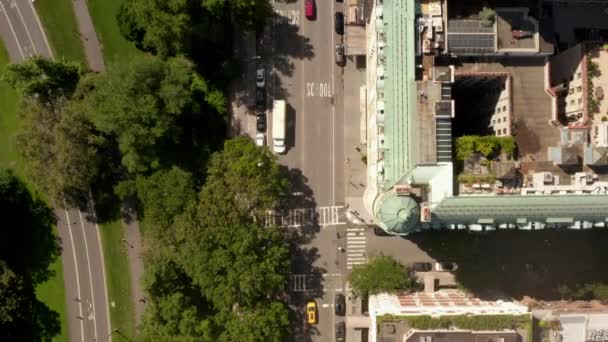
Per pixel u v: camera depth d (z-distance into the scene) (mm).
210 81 121500
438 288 124312
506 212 83062
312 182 123938
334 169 124062
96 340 124188
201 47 118562
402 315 100312
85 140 109562
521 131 90125
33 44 122125
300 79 124000
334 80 124188
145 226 117812
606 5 115625
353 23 118250
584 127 87625
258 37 123438
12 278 117438
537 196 82625
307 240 124062
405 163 85312
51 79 110562
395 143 87812
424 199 85812
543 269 124062
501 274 123500
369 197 109750
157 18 104625
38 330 123750
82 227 123562
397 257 123500
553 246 123625
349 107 124000
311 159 124000
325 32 123938
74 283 124062
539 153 90188
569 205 82625
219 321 110062
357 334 123188
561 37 116312
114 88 104250
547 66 90688
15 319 120500
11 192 119062
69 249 123562
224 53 120938
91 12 121938
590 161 83938
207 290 109062
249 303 110562
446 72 84250
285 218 123812
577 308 109312
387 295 117812
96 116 105312
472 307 105688
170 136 113812
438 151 83000
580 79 90812
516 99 90625
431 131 82250
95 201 122750
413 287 123062
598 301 119812
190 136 120562
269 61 123625
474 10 88625
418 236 124125
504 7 87812
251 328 108625
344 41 120188
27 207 122375
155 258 112062
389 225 85000
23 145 108562
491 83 96688
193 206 109250
